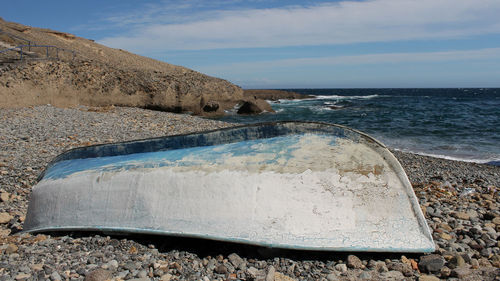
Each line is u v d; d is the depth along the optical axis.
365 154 3.94
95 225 4.02
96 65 22.77
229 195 3.74
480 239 4.03
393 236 3.63
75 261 3.47
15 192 5.81
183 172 3.97
